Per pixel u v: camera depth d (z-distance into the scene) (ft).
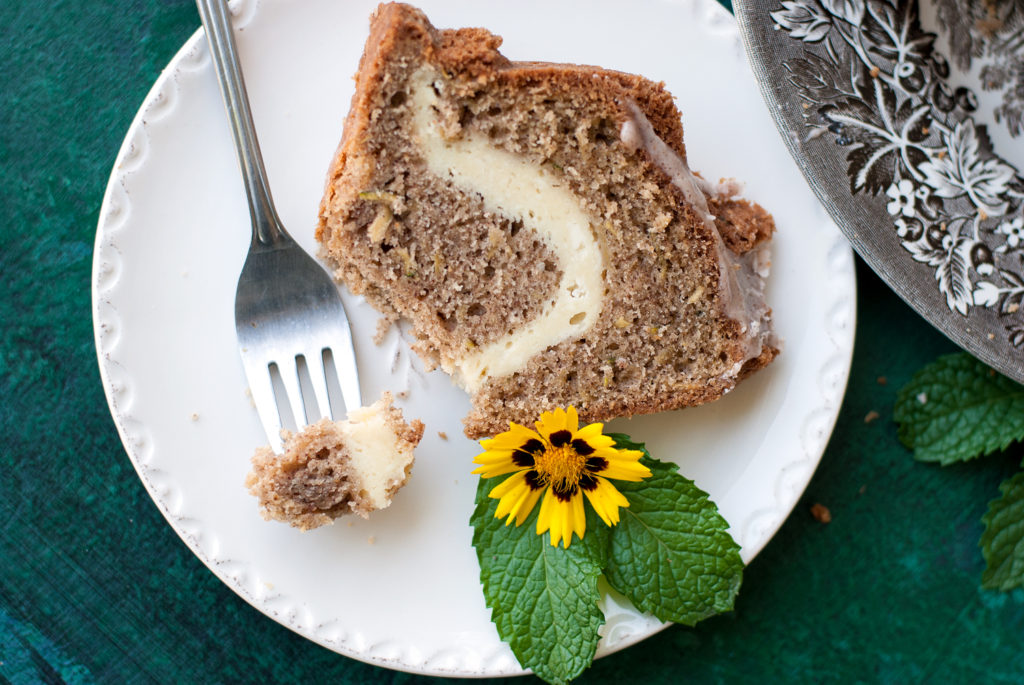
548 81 1.01
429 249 1.06
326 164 1.11
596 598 1.07
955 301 1.10
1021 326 1.11
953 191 1.11
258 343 1.08
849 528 1.18
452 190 1.04
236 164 1.10
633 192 1.05
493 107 1.02
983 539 1.16
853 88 1.10
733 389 1.13
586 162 1.04
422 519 1.11
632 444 1.10
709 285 1.07
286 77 1.10
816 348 1.13
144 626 1.13
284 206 1.11
